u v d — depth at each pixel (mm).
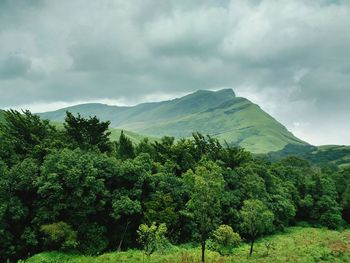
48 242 41656
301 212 94062
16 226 43000
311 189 95812
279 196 77062
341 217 98062
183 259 38281
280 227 76812
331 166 187125
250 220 47594
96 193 46094
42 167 45406
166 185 54312
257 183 67312
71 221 45062
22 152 54031
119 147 64000
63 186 44531
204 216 38188
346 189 102188
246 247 54406
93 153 53000
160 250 41250
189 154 66750
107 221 49188
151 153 66938
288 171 101750
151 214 48812
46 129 60938
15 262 41000
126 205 46906
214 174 39406
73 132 59625
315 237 67250
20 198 44312
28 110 61125
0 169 43188
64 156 45375
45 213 42844
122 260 38875
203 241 37844
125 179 50938
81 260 39375
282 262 39688
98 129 61094
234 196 63562
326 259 42094
